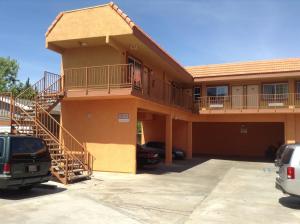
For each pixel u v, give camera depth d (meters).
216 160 27.00
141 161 19.48
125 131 17.05
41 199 10.40
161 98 22.41
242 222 8.44
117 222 8.14
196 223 8.30
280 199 11.34
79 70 18.12
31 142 11.09
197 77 28.12
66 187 12.60
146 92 20.17
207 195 11.95
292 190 9.56
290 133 25.80
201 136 34.62
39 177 11.20
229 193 12.40
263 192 12.67
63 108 18.50
